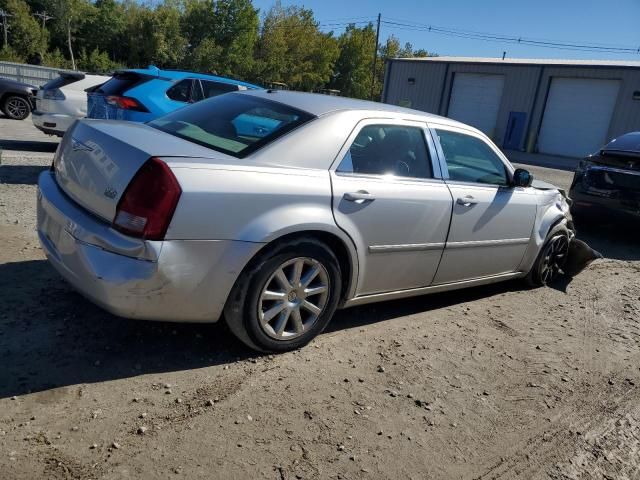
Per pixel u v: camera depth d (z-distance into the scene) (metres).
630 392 3.75
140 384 3.07
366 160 3.82
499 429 3.13
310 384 3.30
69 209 3.25
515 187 5.02
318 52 76.94
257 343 3.43
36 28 61.44
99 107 8.52
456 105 35.09
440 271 4.41
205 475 2.46
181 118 4.06
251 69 71.06
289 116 3.71
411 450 2.84
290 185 3.32
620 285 6.17
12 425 2.62
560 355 4.19
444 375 3.64
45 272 4.34
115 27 69.50
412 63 36.88
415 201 3.98
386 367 3.63
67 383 3.00
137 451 2.55
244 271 3.23
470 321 4.63
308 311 3.64
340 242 3.62
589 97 29.06
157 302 3.00
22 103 15.12
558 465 2.89
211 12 67.62
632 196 7.83
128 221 2.92
